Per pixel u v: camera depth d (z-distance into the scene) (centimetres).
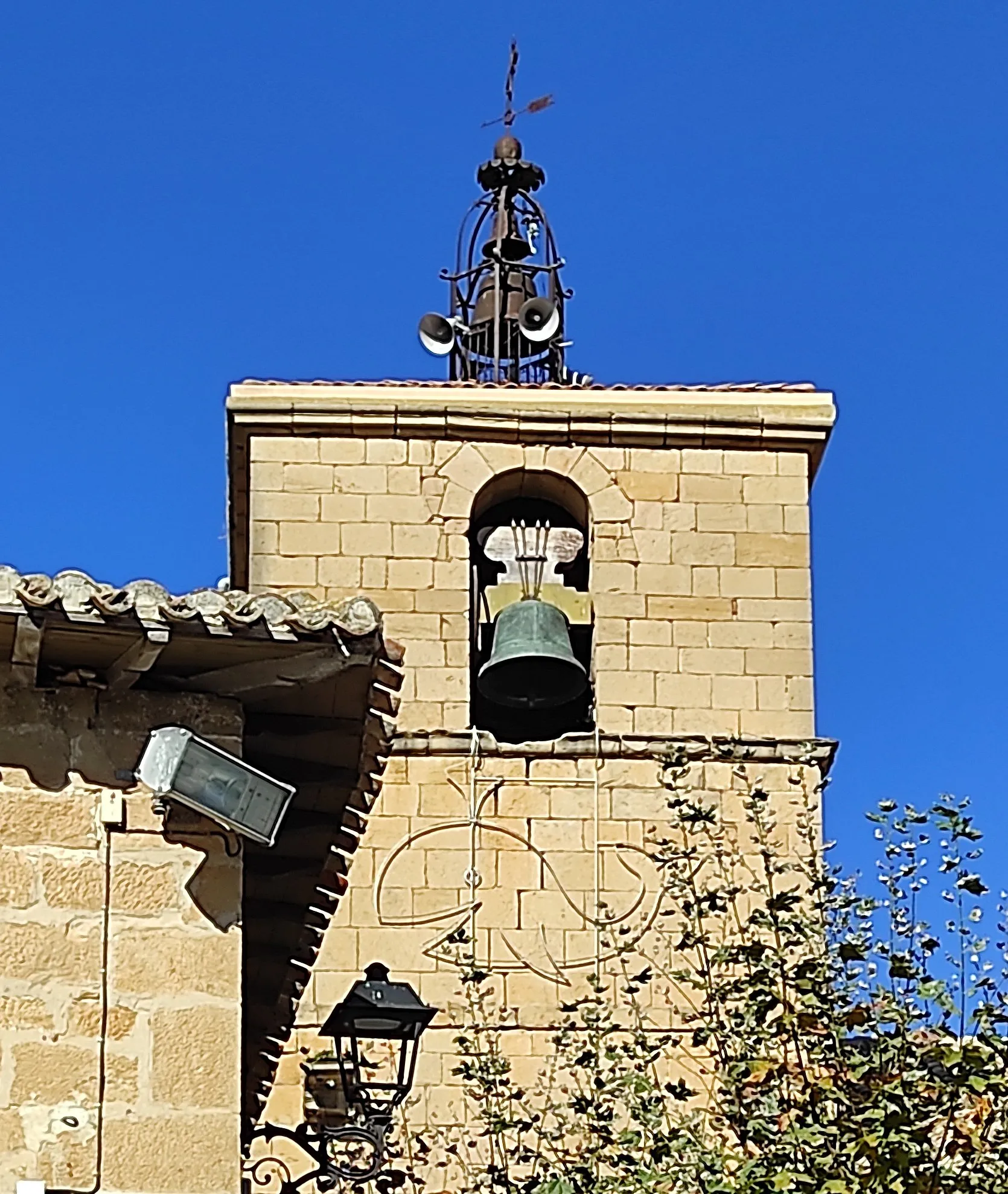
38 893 1202
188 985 1207
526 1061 2559
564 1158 1950
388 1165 2131
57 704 1225
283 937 1555
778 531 2788
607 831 2655
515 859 2647
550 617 2653
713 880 2520
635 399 2800
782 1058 1875
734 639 2748
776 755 2680
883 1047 1672
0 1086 1177
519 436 2791
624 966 2267
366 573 2747
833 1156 1600
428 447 2784
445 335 2995
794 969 1750
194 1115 1194
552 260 3036
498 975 2598
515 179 3061
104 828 1216
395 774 2669
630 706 2714
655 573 2762
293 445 2773
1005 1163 1627
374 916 2620
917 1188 1583
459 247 3048
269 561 2744
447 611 2736
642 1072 1967
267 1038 1709
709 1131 2041
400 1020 1580
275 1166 2356
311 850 1438
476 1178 2130
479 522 2798
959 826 1712
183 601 1183
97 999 1197
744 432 2798
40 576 1168
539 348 2994
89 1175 1176
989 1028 1630
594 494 2778
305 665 1226
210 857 1223
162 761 1199
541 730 2753
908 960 1688
